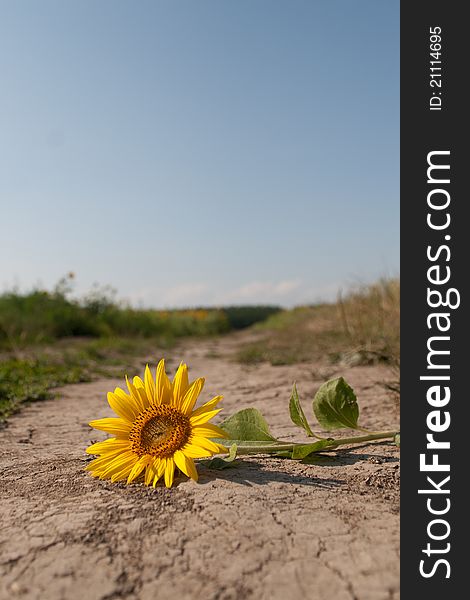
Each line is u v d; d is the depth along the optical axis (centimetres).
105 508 45
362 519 41
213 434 50
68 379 149
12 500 48
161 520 42
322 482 49
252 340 398
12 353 219
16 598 32
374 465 55
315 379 127
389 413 82
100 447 51
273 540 38
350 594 32
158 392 53
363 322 186
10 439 77
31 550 38
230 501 44
